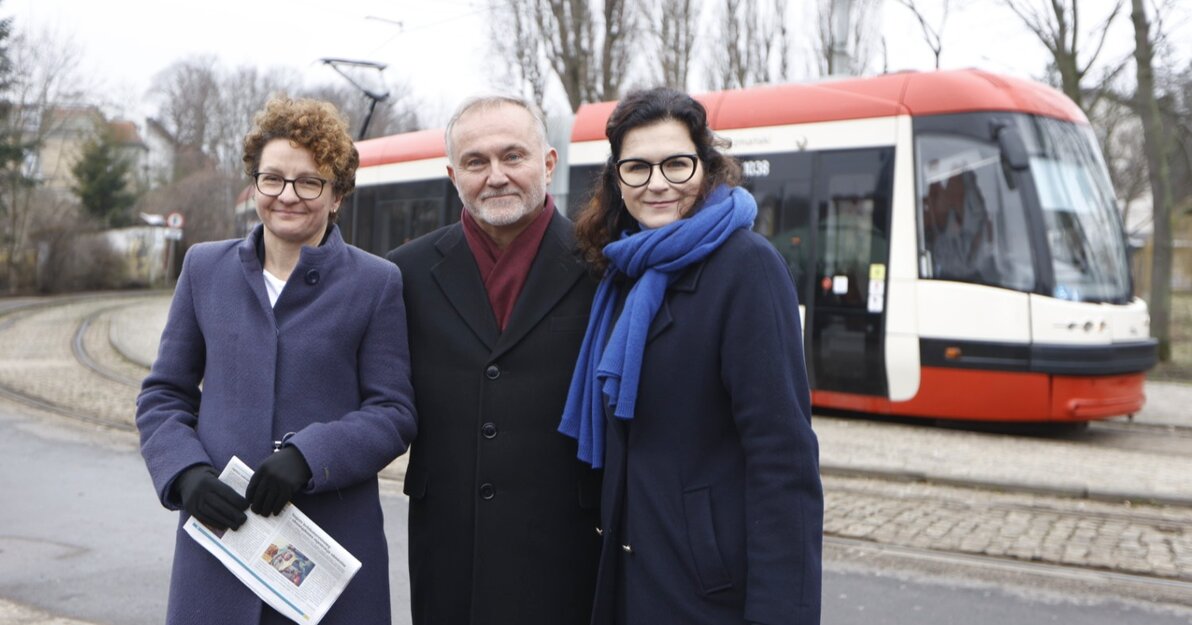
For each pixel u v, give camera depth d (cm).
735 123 991
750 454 215
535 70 2125
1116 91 1708
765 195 966
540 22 2066
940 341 867
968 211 859
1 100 3356
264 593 218
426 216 1283
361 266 249
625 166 234
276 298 242
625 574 229
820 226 934
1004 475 702
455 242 266
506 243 264
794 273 948
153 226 4056
